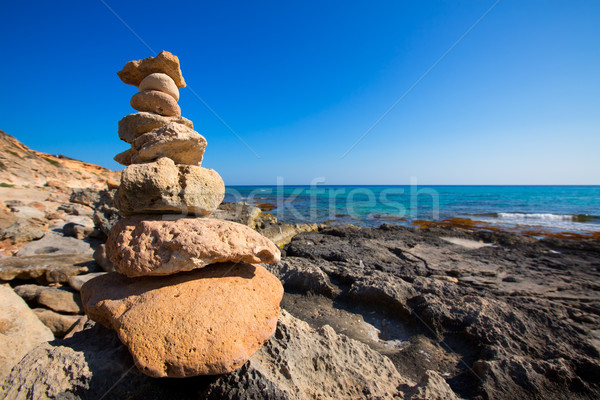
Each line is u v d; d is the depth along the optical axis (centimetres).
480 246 1022
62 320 460
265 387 237
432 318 466
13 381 226
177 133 300
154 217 313
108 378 238
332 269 689
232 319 248
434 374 302
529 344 400
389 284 541
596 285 630
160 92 347
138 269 257
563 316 482
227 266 310
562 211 2455
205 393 243
